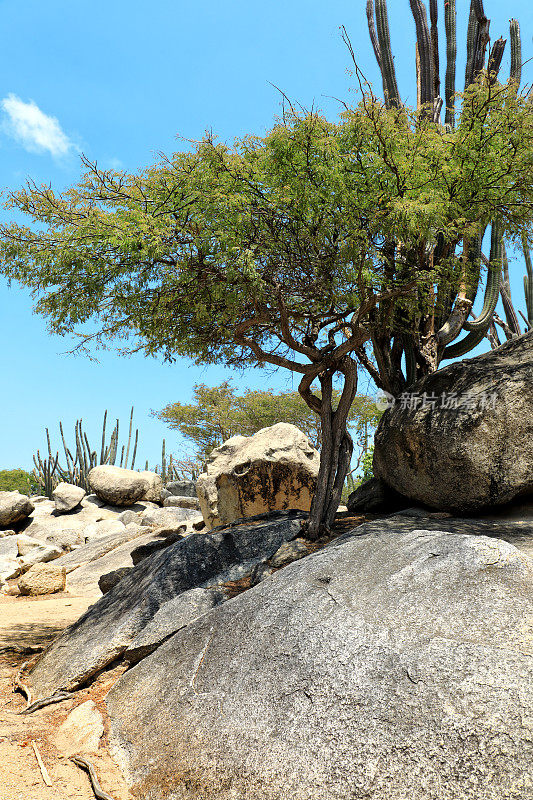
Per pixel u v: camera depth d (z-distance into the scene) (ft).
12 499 67.05
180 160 24.56
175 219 24.32
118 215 24.04
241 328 26.05
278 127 23.75
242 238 23.67
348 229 23.39
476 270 31.37
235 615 17.12
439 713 10.86
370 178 24.39
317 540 24.76
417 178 24.47
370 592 15.02
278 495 41.14
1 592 44.11
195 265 24.53
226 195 23.58
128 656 19.21
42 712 17.84
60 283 24.58
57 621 32.14
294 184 23.90
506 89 24.63
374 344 32.42
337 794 10.65
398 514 25.88
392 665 12.34
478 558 14.66
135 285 25.39
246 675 14.49
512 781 9.49
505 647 11.78
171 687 15.99
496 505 24.30
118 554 48.42
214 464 43.65
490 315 35.81
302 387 27.32
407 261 27.66
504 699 10.64
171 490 80.74
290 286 25.59
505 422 23.59
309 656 13.73
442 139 25.61
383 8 36.11
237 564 23.68
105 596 25.14
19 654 24.93
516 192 25.94
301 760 11.56
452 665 11.70
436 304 29.71
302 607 15.51
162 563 23.07
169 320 27.99
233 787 11.89
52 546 53.52
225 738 13.08
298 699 12.87
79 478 91.15
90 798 13.20
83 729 16.08
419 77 36.88
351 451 27.63
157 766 13.60
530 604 12.84
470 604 13.29
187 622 19.22
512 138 24.45
